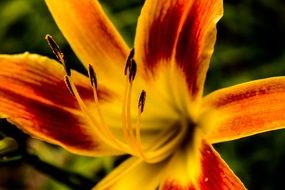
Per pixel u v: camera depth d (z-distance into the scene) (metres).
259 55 0.42
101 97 0.27
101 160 0.35
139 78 0.26
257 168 0.40
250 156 0.40
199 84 0.25
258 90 0.24
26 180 0.52
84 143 0.26
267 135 0.40
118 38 0.26
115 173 0.26
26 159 0.26
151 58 0.26
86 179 0.27
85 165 0.35
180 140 0.27
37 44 0.47
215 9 0.24
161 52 0.26
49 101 0.26
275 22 0.43
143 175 0.26
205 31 0.24
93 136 0.27
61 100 0.26
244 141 0.40
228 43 0.43
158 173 0.26
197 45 0.25
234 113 0.24
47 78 0.26
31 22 0.47
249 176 0.39
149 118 0.27
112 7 0.44
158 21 0.25
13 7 0.46
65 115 0.26
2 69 0.26
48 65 0.26
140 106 0.25
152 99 0.27
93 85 0.25
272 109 0.24
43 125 0.26
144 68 0.26
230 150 0.39
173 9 0.25
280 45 0.43
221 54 0.42
